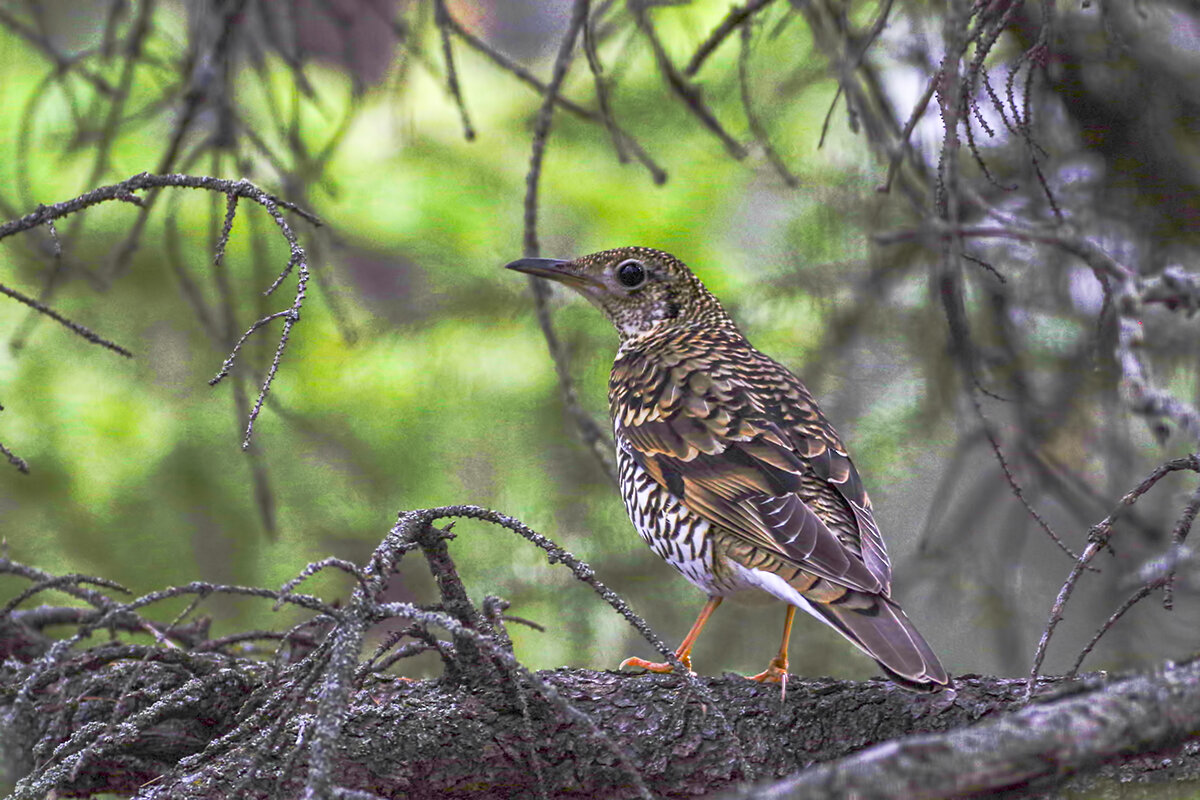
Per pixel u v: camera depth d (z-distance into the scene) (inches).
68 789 295.1
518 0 634.8
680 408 380.5
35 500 510.3
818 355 510.6
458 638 278.7
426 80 600.7
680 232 535.2
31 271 530.6
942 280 279.4
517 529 246.5
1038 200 408.8
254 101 583.8
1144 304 212.1
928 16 395.9
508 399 536.1
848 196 519.5
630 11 403.5
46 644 354.3
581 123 550.3
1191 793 235.9
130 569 505.7
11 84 568.1
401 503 528.1
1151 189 419.8
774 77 531.8
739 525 347.6
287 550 521.7
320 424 532.7
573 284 446.3
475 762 280.1
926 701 279.0
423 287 538.6
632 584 513.0
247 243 537.6
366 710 281.1
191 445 528.7
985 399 475.8
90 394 530.9
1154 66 414.3
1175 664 191.2
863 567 319.6
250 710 278.4
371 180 558.3
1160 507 445.4
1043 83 396.5
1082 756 178.1
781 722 281.3
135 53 426.6
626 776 280.5
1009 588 502.9
